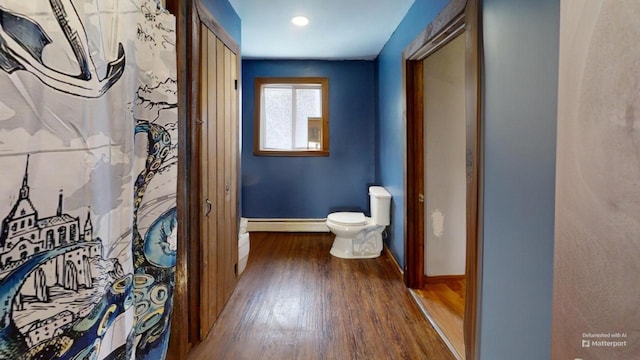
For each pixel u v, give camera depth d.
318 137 4.35
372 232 3.43
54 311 0.77
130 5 1.03
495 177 1.33
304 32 3.12
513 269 1.20
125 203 1.01
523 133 1.13
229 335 1.96
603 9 0.64
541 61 1.03
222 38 2.15
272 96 4.34
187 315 1.65
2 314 0.66
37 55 0.71
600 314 0.65
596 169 0.66
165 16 1.22
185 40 1.56
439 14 1.91
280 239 4.10
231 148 2.41
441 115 2.67
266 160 4.32
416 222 2.65
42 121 0.73
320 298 2.47
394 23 2.88
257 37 3.27
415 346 1.86
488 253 1.39
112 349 0.96
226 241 2.33
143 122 1.13
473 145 1.47
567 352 0.76
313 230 4.38
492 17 1.34
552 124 0.98
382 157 3.76
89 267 0.86
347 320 2.15
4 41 0.65
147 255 1.18
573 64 0.74
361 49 3.73
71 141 0.80
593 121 0.67
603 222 0.64
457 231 2.74
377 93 4.04
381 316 2.20
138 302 1.15
